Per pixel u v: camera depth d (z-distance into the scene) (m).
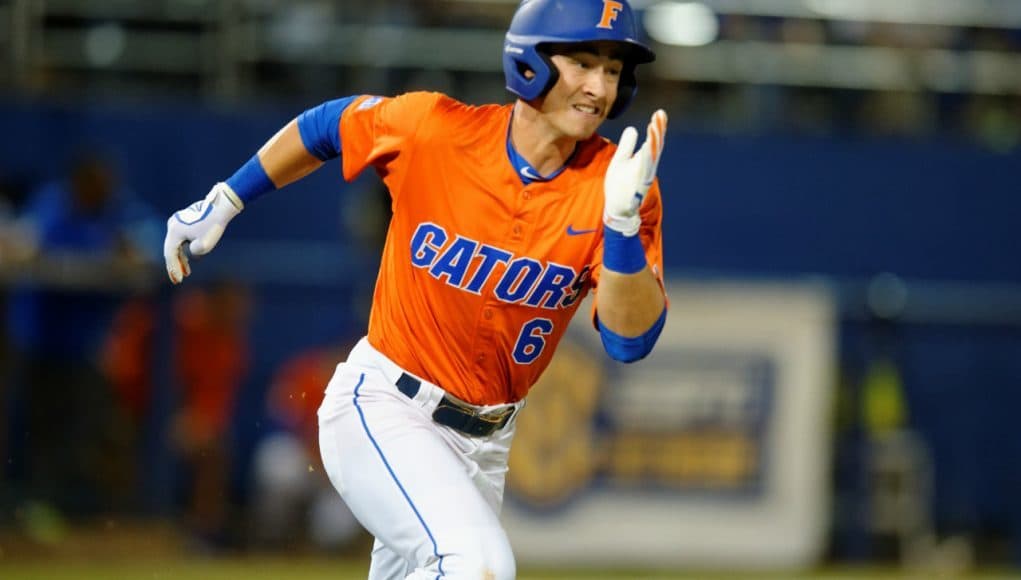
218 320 33.44
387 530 14.06
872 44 44.16
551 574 31.45
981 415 35.91
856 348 35.53
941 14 44.97
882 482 35.31
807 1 44.31
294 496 33.28
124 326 33.12
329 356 33.81
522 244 14.07
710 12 43.62
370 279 33.81
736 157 40.75
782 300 33.75
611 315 13.60
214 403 33.41
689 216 40.59
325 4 42.62
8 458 32.25
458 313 14.34
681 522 33.06
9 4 41.25
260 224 39.12
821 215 41.00
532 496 32.50
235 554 32.94
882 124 43.66
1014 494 35.94
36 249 33.69
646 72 42.62
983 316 35.91
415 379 14.54
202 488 33.31
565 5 13.64
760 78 43.25
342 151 14.82
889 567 34.88
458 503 13.79
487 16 43.03
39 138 39.03
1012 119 44.22
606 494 32.78
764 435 33.53
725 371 33.41
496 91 42.50
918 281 41.25
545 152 14.04
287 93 41.97
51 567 30.38
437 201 14.19
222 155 39.59
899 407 35.47
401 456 14.16
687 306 33.38
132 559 31.72
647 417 33.00
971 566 35.22
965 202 41.44
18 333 32.56
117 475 32.81
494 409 14.84
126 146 39.31
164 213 39.34
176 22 41.91
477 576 13.14
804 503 33.66
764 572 32.94
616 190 13.10
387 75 42.25
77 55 41.66
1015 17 45.25
